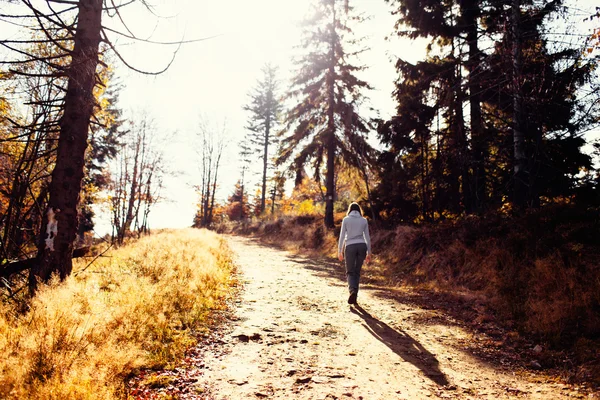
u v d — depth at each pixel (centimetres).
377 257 1177
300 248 1761
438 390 321
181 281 626
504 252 725
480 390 323
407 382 336
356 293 609
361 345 432
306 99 2095
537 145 924
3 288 534
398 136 1360
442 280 801
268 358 380
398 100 1328
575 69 764
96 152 2247
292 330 476
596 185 955
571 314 473
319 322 518
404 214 1456
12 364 279
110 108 2300
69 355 304
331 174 1953
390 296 711
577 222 709
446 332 497
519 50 886
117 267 754
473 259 788
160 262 748
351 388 316
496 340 466
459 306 625
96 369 295
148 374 327
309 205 2800
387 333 482
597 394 312
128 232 2339
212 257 963
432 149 1409
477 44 1193
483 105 1280
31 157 656
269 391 305
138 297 487
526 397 310
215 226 3966
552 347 429
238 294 677
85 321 371
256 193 5347
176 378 323
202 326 472
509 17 922
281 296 675
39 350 302
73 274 602
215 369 347
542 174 1003
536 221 769
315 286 789
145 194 2439
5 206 752
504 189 1015
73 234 541
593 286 511
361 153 1884
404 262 1020
